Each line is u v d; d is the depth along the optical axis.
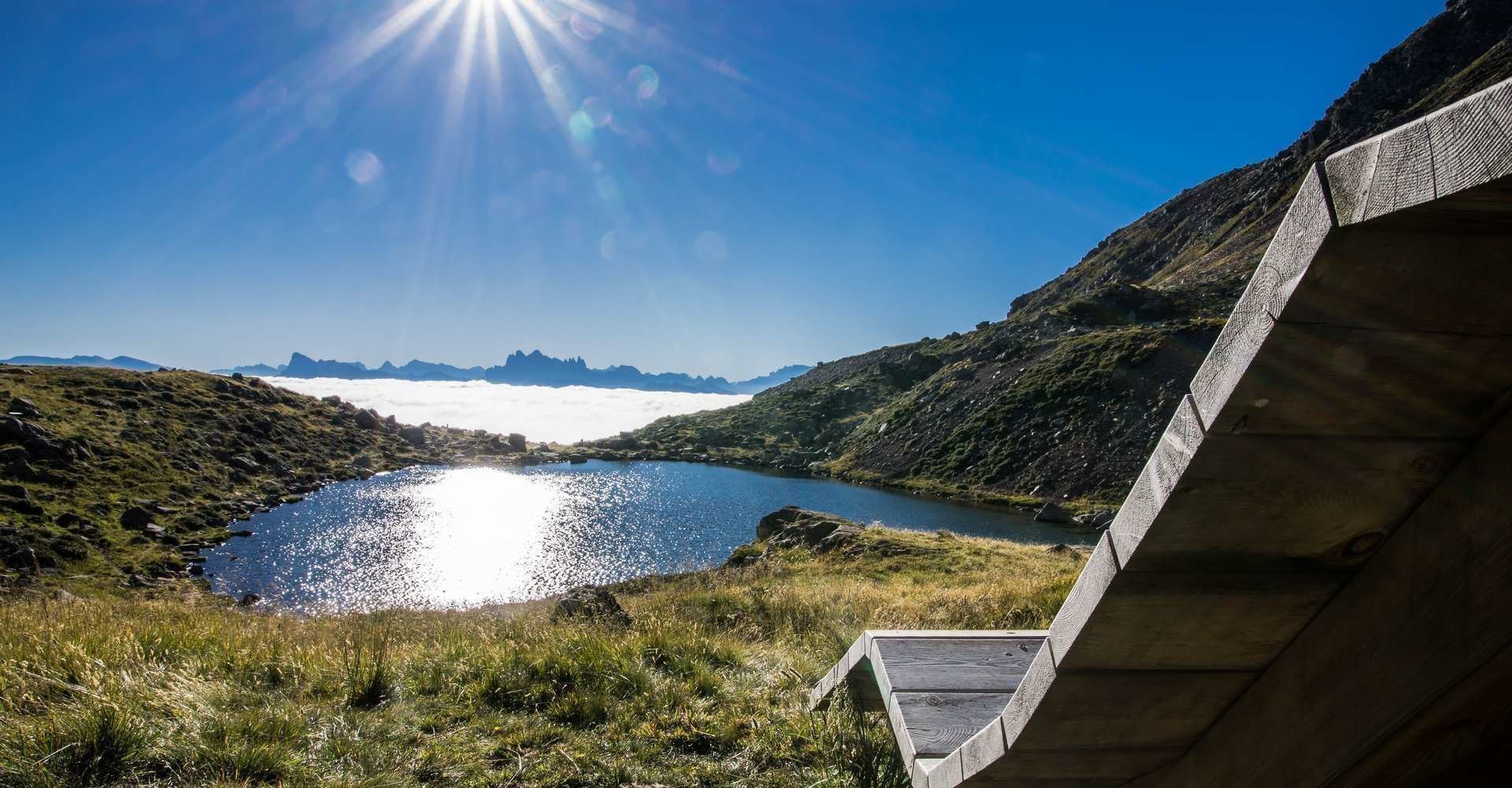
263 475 52.75
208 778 3.53
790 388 131.38
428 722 4.50
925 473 61.47
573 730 4.43
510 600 28.48
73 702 4.05
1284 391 1.14
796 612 8.65
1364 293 1.04
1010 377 69.44
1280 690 1.68
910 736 3.01
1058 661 1.71
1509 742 1.43
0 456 36.78
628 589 17.11
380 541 38.91
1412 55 120.38
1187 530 1.37
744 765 4.04
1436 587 1.31
